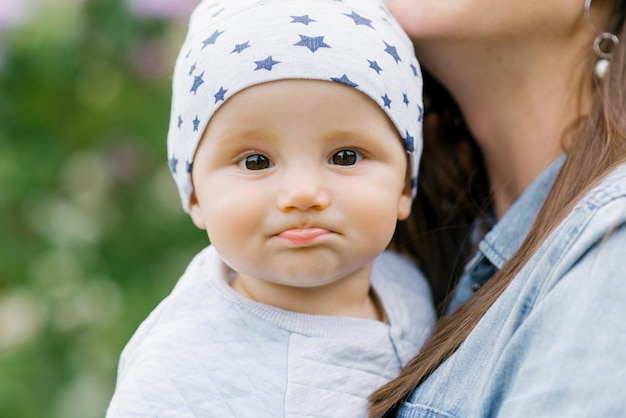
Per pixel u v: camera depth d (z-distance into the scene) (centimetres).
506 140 129
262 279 109
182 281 119
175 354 106
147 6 231
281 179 103
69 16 228
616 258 87
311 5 107
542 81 123
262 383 104
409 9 119
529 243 105
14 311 236
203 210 109
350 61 104
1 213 234
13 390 222
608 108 108
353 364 109
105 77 241
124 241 241
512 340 92
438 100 138
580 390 83
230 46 105
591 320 85
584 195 97
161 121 243
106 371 226
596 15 120
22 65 230
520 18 116
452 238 138
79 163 242
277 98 102
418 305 125
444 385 101
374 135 106
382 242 108
